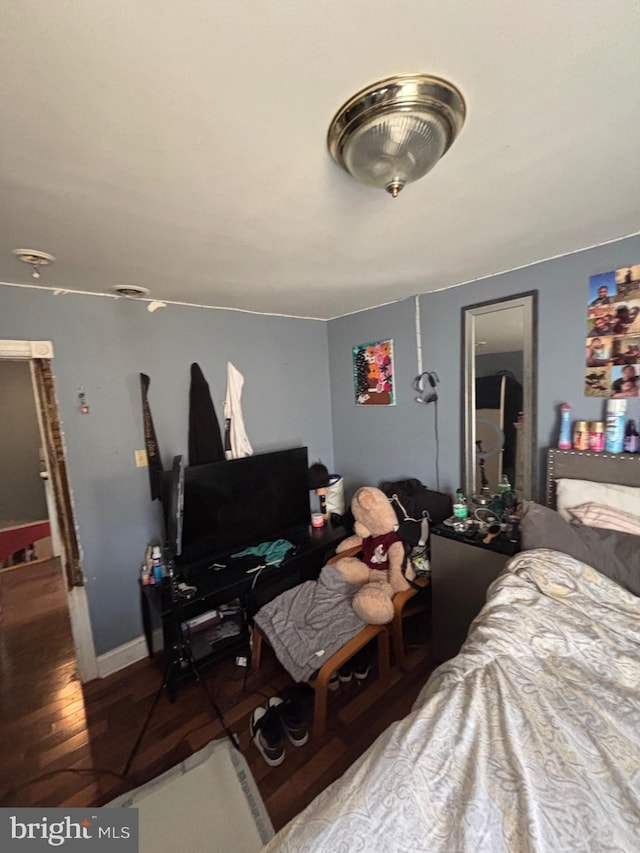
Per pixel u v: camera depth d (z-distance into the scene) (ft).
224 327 8.26
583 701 3.05
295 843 2.24
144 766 5.08
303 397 9.76
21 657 7.50
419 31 2.00
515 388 6.59
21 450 12.00
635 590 4.33
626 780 2.43
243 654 7.19
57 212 3.75
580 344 5.79
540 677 3.35
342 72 2.23
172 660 6.21
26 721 5.93
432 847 2.15
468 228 4.64
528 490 6.50
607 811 2.26
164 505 6.67
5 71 2.09
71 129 2.59
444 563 6.33
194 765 5.05
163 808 4.55
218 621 7.73
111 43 1.96
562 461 5.89
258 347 8.85
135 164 3.03
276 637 6.01
